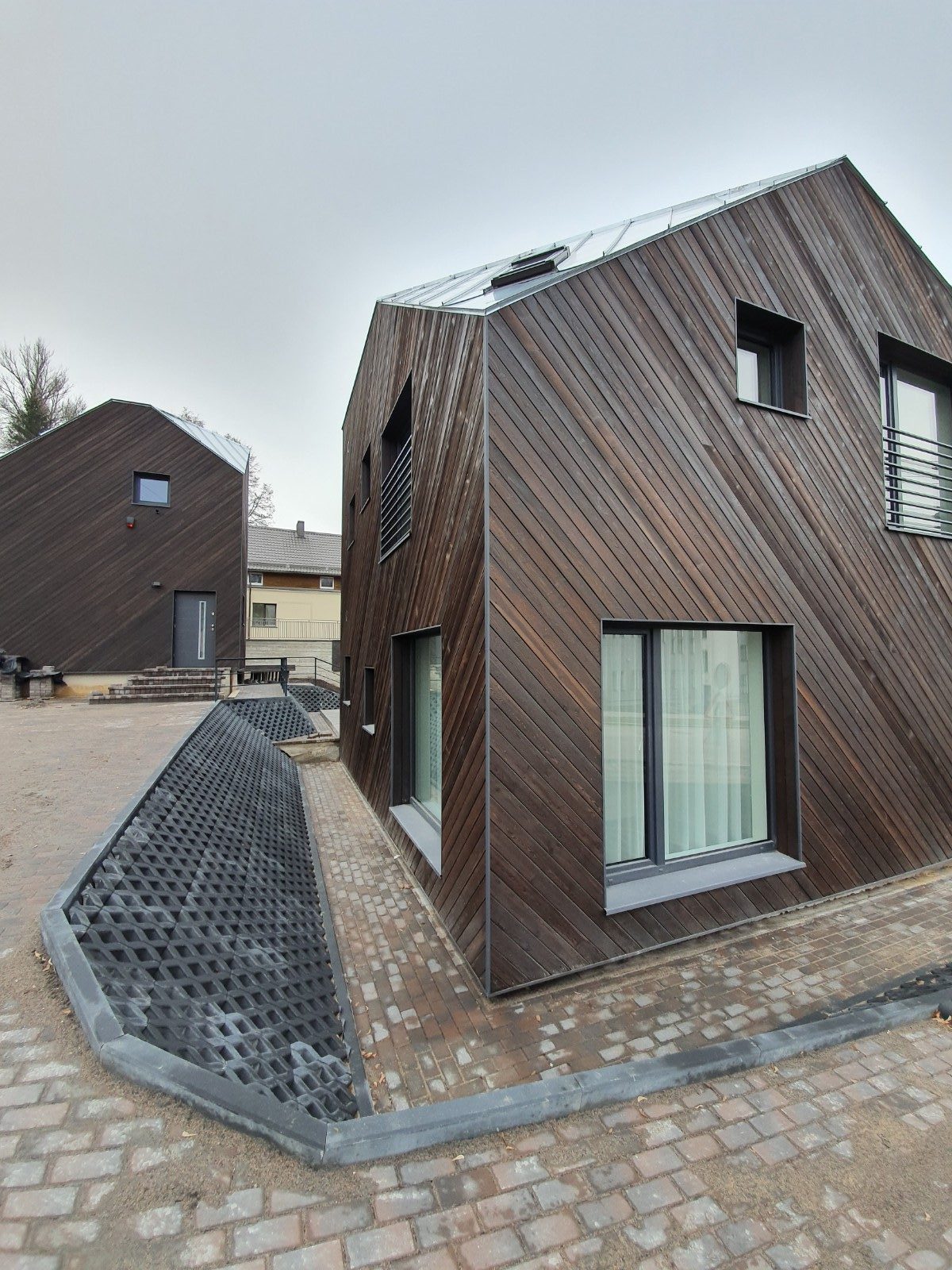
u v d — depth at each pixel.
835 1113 1.95
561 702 3.43
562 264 4.47
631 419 3.76
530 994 3.28
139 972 2.33
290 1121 1.64
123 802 4.32
